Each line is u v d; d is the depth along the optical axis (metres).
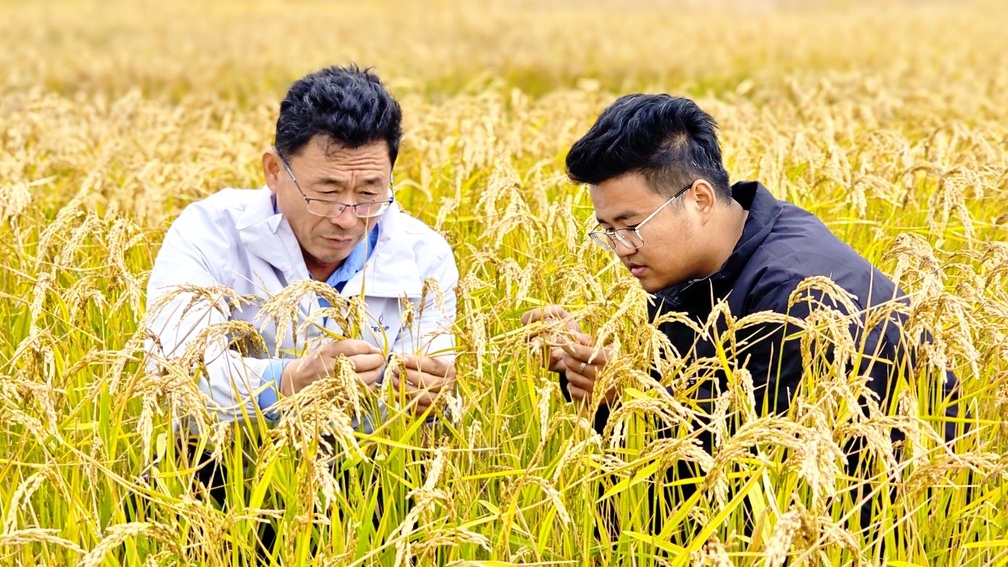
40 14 30.97
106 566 2.63
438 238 3.68
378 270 3.47
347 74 3.28
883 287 3.23
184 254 3.43
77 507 2.69
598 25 28.48
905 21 29.77
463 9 37.53
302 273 3.42
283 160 3.25
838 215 5.22
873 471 2.94
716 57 19.84
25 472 3.18
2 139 7.23
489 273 4.25
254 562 2.72
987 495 2.84
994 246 3.22
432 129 6.62
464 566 2.35
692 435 2.47
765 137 6.36
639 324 2.81
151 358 2.83
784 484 2.65
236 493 2.83
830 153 5.55
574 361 3.25
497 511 2.76
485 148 5.44
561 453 2.91
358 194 3.24
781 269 3.18
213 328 2.70
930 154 5.80
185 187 5.41
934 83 14.34
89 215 3.63
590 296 3.32
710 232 3.31
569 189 5.46
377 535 2.80
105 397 2.92
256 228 3.38
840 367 2.57
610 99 9.48
